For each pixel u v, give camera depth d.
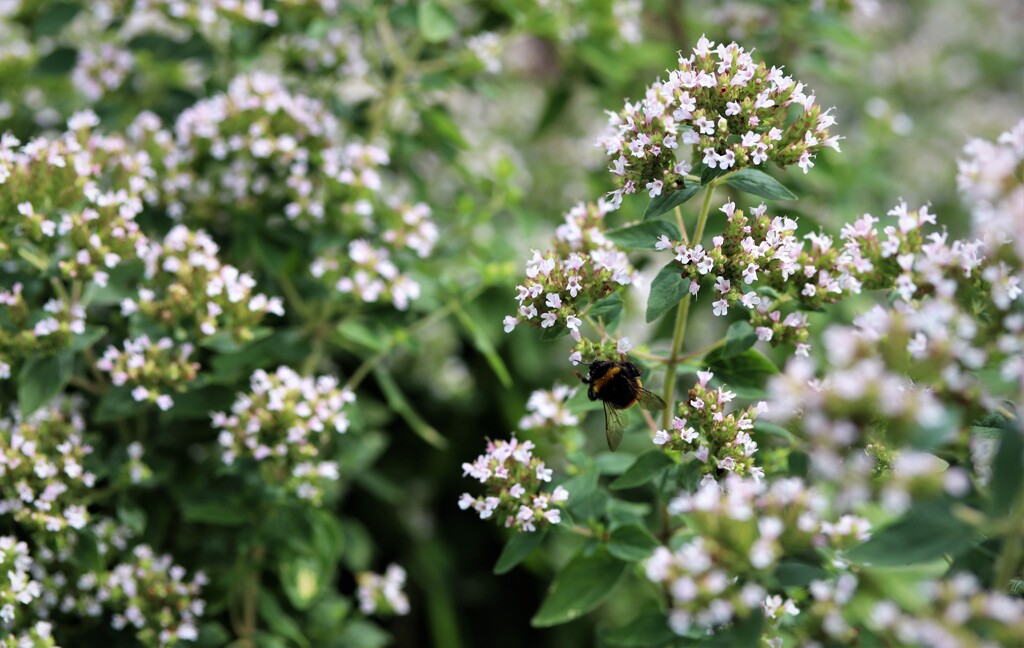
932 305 0.53
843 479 0.52
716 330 0.73
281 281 0.66
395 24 0.70
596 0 0.70
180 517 0.65
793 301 0.57
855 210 0.72
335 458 0.66
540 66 0.88
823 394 0.52
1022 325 0.52
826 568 0.57
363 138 0.70
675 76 0.56
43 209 0.60
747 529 0.52
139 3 0.67
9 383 0.63
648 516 0.69
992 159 0.53
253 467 0.62
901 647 0.52
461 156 0.73
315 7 0.67
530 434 0.70
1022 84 1.11
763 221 0.56
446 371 0.75
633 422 0.60
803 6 0.71
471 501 0.57
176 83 0.72
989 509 0.52
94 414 0.64
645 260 0.66
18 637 0.59
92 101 0.70
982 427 0.55
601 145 0.57
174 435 0.66
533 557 0.73
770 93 0.55
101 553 0.60
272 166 0.65
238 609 0.66
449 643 0.73
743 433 0.56
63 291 0.61
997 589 0.53
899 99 0.94
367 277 0.64
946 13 1.10
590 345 0.57
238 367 0.63
